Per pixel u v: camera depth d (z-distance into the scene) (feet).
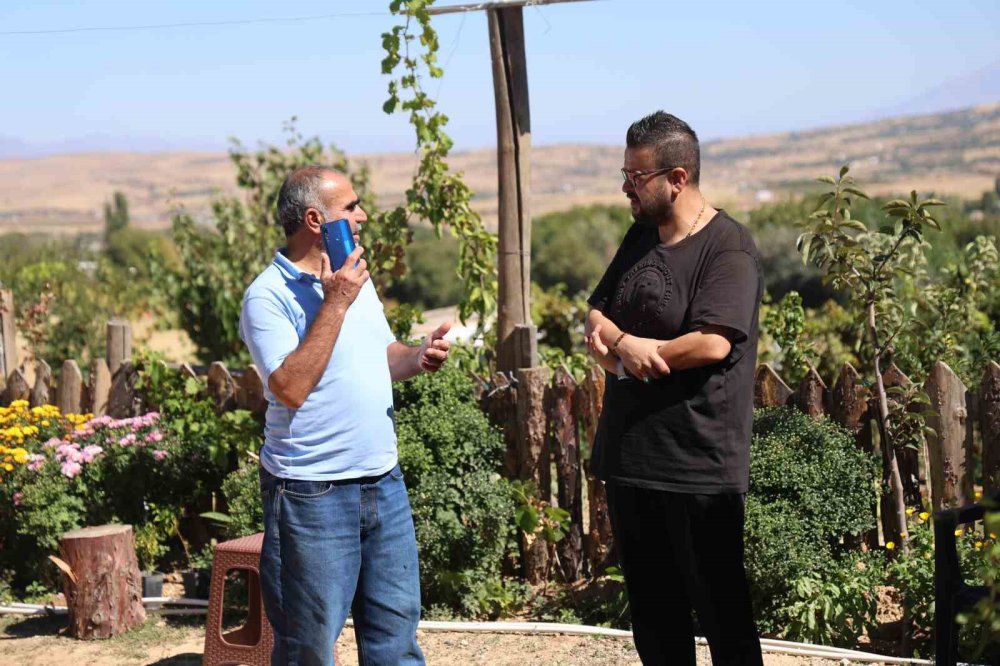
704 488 11.39
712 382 11.39
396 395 19.34
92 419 22.43
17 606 19.76
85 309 42.63
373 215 24.50
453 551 18.58
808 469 16.60
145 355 22.76
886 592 16.80
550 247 125.39
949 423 17.01
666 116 11.85
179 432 21.30
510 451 19.80
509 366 20.58
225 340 39.65
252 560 15.48
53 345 41.04
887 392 17.34
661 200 11.72
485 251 23.53
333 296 10.88
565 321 34.45
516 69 20.53
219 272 39.68
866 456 17.06
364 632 11.84
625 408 11.84
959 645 14.61
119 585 18.19
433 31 21.95
